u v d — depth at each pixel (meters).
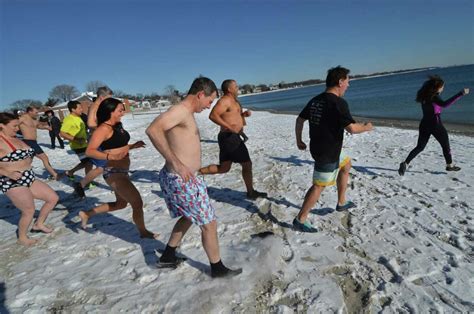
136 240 4.06
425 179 5.80
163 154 2.58
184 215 2.92
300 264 3.31
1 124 3.84
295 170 7.03
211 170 5.10
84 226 4.05
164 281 3.14
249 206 4.98
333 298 2.79
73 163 9.99
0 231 4.70
